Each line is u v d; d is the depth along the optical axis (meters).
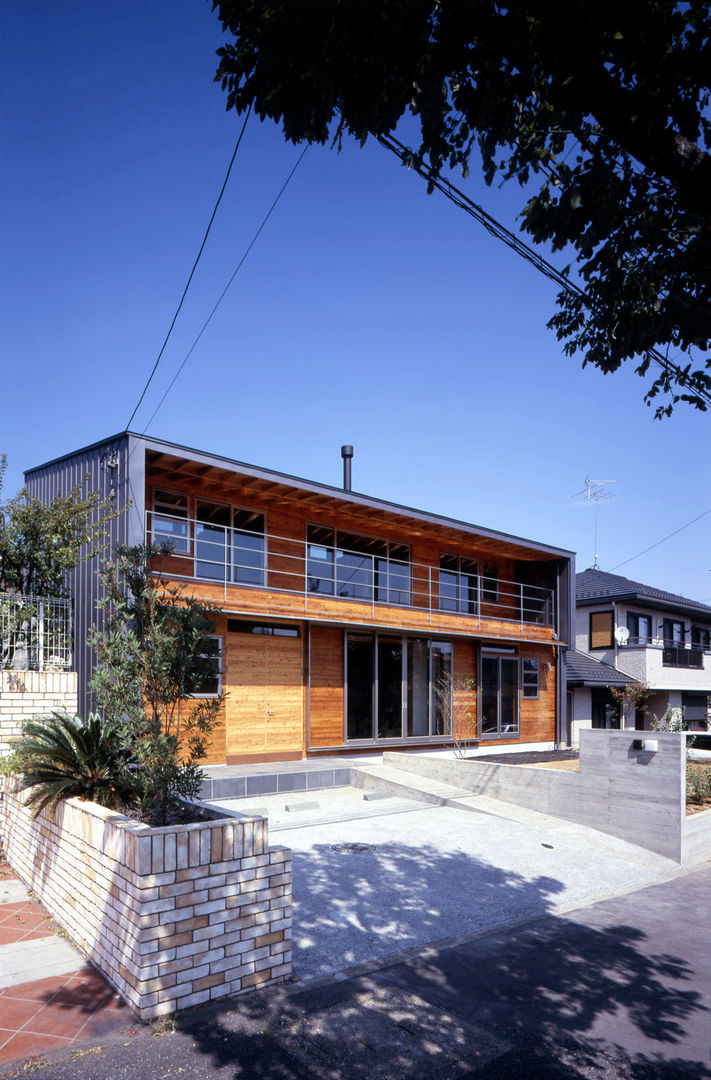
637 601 26.39
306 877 8.23
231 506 15.08
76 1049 4.52
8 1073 4.25
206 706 6.55
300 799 12.55
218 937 5.31
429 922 7.17
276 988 5.54
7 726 9.16
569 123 3.91
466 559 20.88
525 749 21.09
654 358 5.22
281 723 15.24
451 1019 5.17
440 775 14.12
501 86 3.86
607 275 4.66
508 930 7.16
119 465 12.11
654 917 7.81
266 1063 4.44
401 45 3.74
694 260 4.17
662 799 10.68
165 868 5.06
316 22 3.70
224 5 3.93
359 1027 4.97
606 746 11.43
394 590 18.48
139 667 6.45
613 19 3.34
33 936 6.34
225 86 4.10
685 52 3.32
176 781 6.23
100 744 7.04
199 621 6.42
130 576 6.71
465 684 18.67
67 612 10.77
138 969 4.92
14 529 10.75
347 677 16.64
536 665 21.83
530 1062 4.62
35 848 7.52
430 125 4.03
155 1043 4.62
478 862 9.29
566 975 6.08
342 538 17.39
